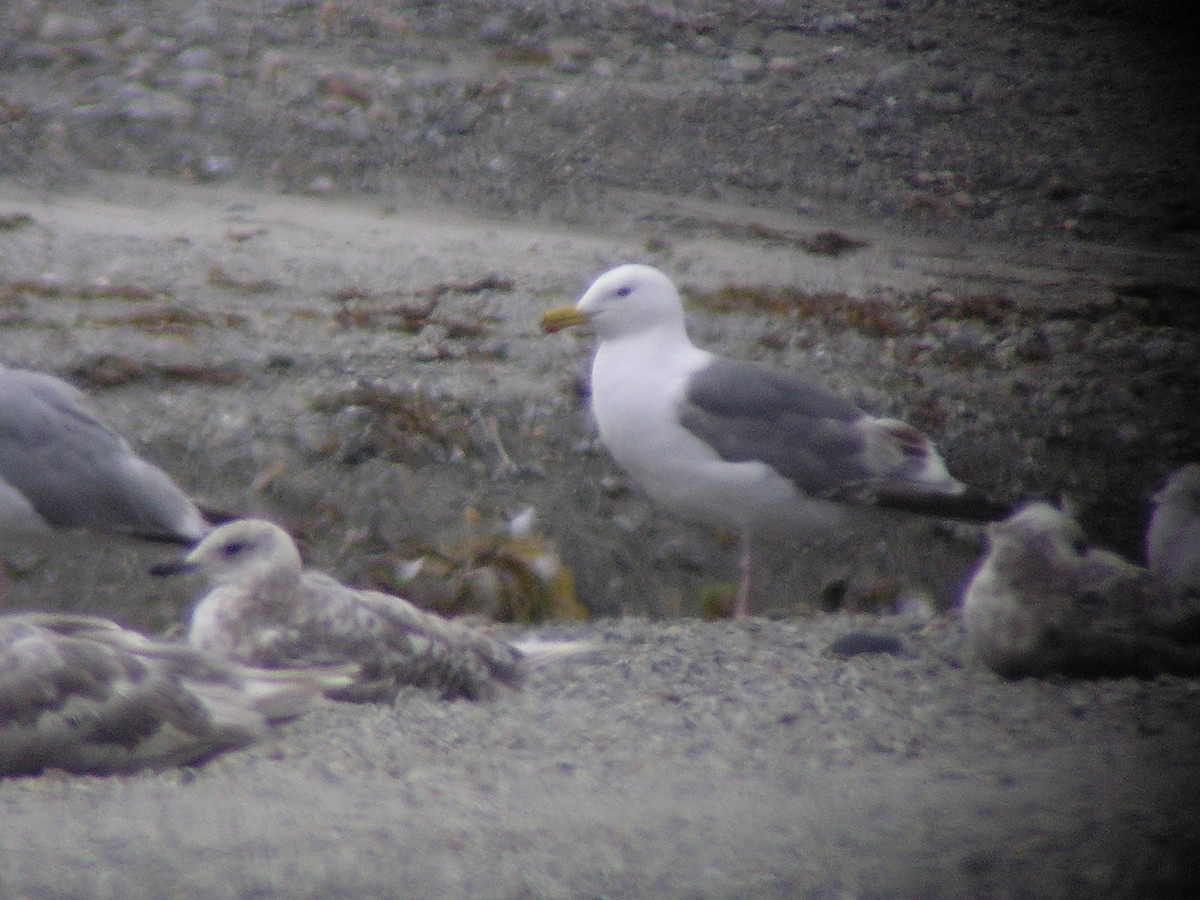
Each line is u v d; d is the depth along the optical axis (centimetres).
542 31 2439
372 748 773
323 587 898
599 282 1227
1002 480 1509
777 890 571
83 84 2106
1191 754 754
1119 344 1747
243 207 1912
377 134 2119
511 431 1442
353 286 1664
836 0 2706
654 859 604
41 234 1698
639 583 1336
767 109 2319
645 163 2169
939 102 2409
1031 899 561
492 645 949
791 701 875
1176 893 561
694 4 2583
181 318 1523
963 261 1995
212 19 2289
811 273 1855
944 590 1366
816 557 1373
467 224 1961
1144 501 1513
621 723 837
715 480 1204
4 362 1413
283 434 1387
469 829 643
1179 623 901
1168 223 2197
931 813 662
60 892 569
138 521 1126
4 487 1105
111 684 737
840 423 1214
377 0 2430
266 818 657
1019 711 851
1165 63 2638
